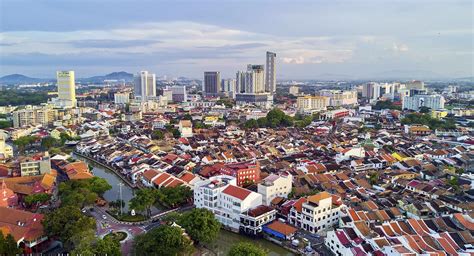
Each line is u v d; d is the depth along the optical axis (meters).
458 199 199.38
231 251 140.25
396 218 179.25
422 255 134.50
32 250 156.12
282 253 163.75
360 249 144.12
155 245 143.12
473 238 151.00
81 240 147.00
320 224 177.88
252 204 186.25
